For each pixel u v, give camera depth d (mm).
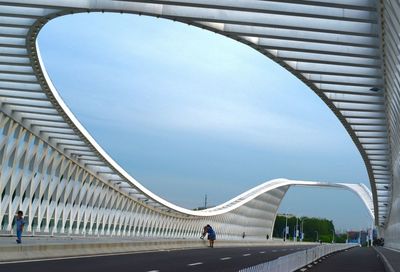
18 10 26344
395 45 24672
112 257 30031
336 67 31000
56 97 40344
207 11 24969
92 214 70812
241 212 138875
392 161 51375
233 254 40656
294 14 23656
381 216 106750
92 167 66375
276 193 156750
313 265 30703
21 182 50812
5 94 40219
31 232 53562
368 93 33969
